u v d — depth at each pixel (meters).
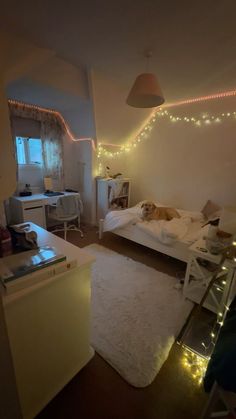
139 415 1.09
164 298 1.94
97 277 2.23
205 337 1.54
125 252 2.86
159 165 3.73
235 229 1.64
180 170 3.47
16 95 2.58
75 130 3.60
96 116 3.04
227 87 2.59
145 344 1.47
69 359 1.20
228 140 2.89
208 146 3.09
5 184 0.86
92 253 2.79
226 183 3.02
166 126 3.50
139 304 1.85
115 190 3.76
